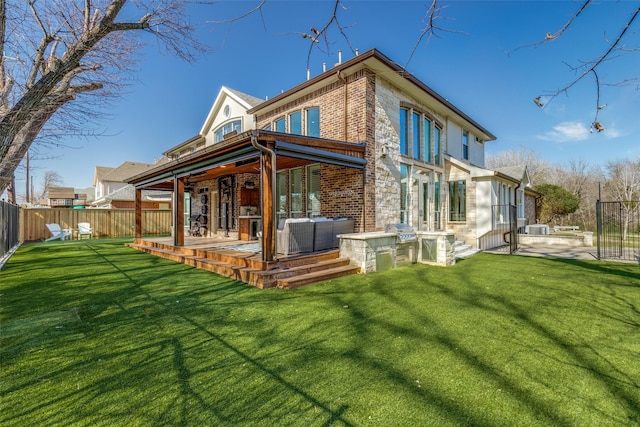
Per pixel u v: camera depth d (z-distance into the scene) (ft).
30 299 17.60
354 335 12.56
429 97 39.06
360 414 7.68
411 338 12.27
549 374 9.58
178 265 28.48
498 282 21.77
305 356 10.78
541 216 81.15
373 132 31.53
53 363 10.28
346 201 32.04
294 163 35.63
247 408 7.93
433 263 29.12
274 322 14.05
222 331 13.02
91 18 17.15
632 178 76.07
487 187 41.91
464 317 14.67
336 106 33.32
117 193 87.04
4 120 13.51
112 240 53.83
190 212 57.47
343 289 19.89
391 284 21.21
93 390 8.73
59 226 55.57
